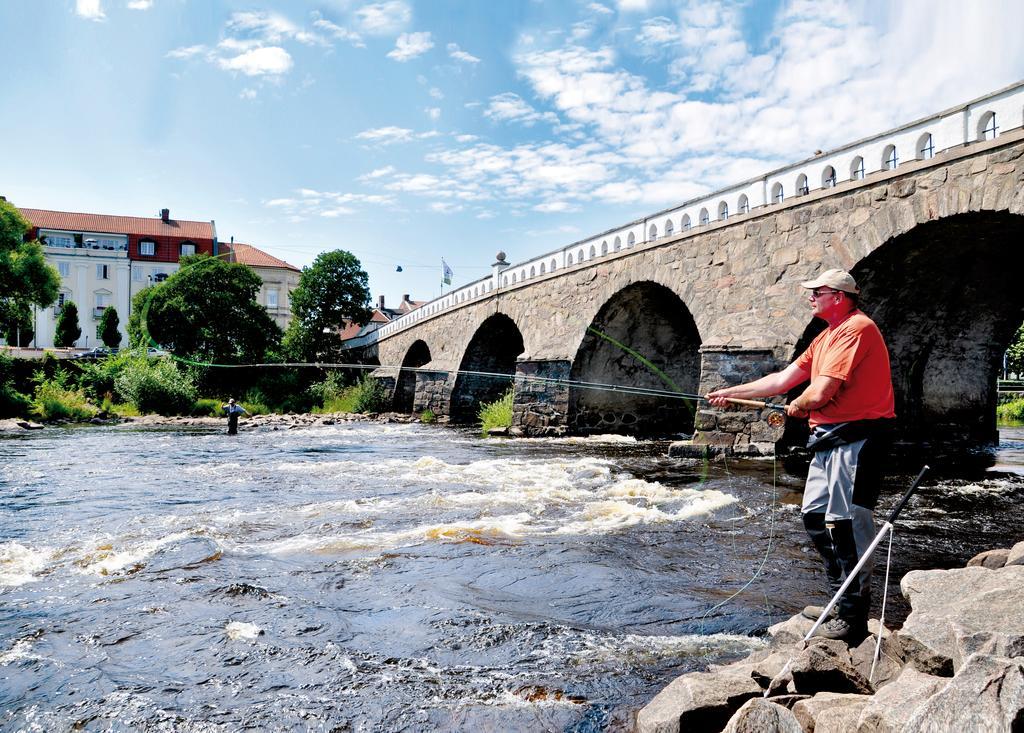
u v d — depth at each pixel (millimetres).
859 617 4004
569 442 20812
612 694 4008
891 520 3711
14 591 5891
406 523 8602
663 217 19156
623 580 6250
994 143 10648
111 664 4430
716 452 14992
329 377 45094
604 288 21531
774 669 3695
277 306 65688
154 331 39938
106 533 8078
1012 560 4820
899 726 2609
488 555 7062
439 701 3934
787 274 14711
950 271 13734
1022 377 45031
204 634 4922
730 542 7664
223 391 41125
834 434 4012
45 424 30359
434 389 35781
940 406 16516
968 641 3111
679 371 23969
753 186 15773
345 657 4543
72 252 64562
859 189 13086
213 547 7262
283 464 15141
